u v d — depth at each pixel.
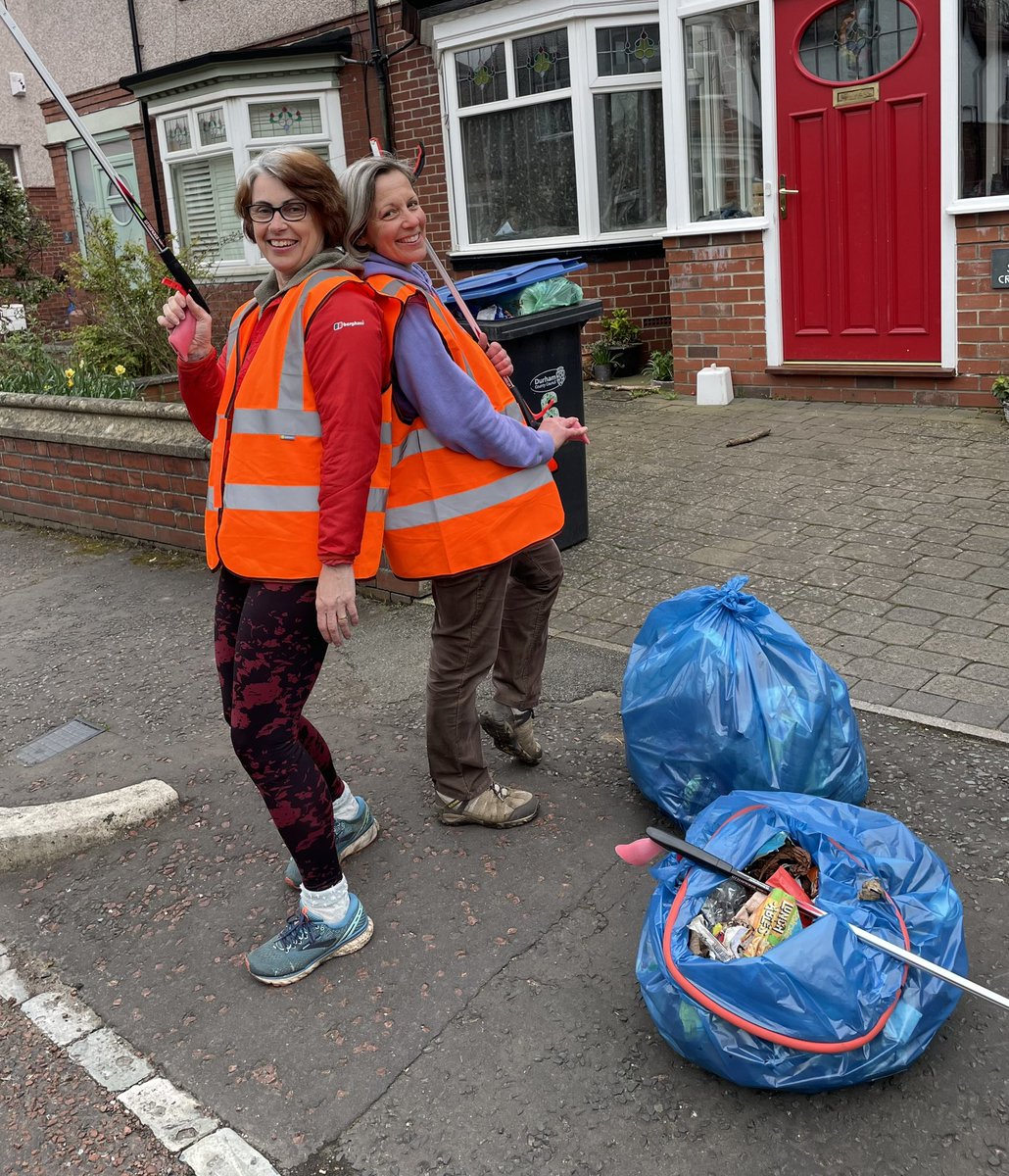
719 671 2.97
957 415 7.15
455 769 3.22
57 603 5.70
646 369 9.73
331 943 2.76
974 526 5.21
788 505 5.79
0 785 3.90
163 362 10.00
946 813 3.12
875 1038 2.14
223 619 2.79
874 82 7.14
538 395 5.13
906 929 2.26
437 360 2.68
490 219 10.51
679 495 6.12
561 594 4.93
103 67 13.89
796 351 7.99
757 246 7.90
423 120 10.80
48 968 2.92
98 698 4.53
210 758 3.94
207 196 13.01
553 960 2.71
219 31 12.38
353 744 3.88
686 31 7.87
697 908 2.33
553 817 3.30
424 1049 2.49
